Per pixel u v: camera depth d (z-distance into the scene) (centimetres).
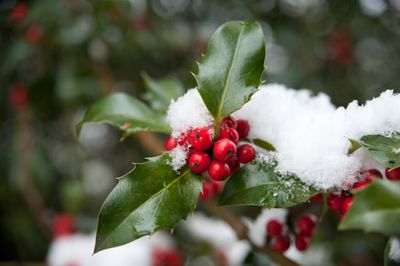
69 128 386
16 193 350
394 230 86
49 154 378
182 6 381
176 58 367
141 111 154
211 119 120
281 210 157
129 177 113
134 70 359
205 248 285
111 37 320
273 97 136
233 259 274
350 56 382
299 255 244
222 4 375
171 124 124
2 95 347
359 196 89
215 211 169
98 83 316
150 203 112
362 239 291
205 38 361
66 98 310
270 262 218
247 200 116
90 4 303
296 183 116
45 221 324
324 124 124
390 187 90
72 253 274
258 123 131
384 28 381
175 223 110
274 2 375
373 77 387
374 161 119
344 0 372
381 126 117
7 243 388
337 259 304
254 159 123
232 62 120
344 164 115
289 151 121
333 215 300
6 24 302
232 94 117
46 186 354
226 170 112
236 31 122
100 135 422
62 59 319
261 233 160
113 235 108
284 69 355
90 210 427
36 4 291
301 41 361
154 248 300
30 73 351
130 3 304
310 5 376
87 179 429
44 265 296
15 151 338
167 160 117
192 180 115
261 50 119
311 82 355
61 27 302
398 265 112
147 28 344
